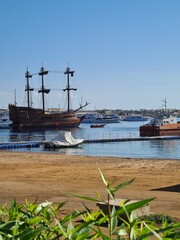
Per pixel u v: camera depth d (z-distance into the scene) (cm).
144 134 9538
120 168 3030
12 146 6506
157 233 175
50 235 212
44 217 252
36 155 4584
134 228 189
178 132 9631
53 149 6231
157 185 1997
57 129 15612
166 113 14325
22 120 15438
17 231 202
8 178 2316
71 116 15925
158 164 3319
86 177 2389
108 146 6781
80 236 183
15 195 1561
